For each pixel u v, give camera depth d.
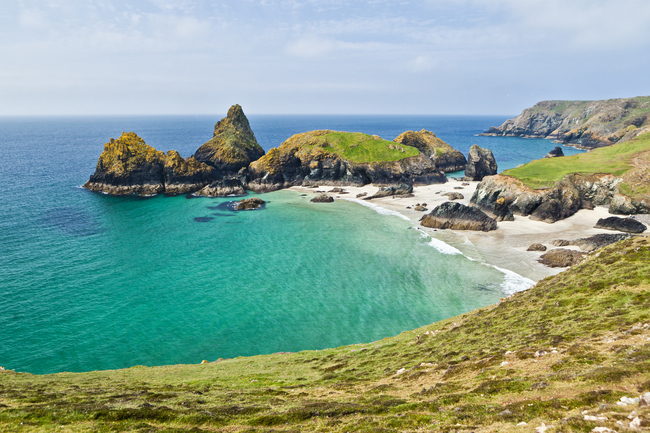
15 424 18.78
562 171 113.25
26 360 44.03
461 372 22.17
